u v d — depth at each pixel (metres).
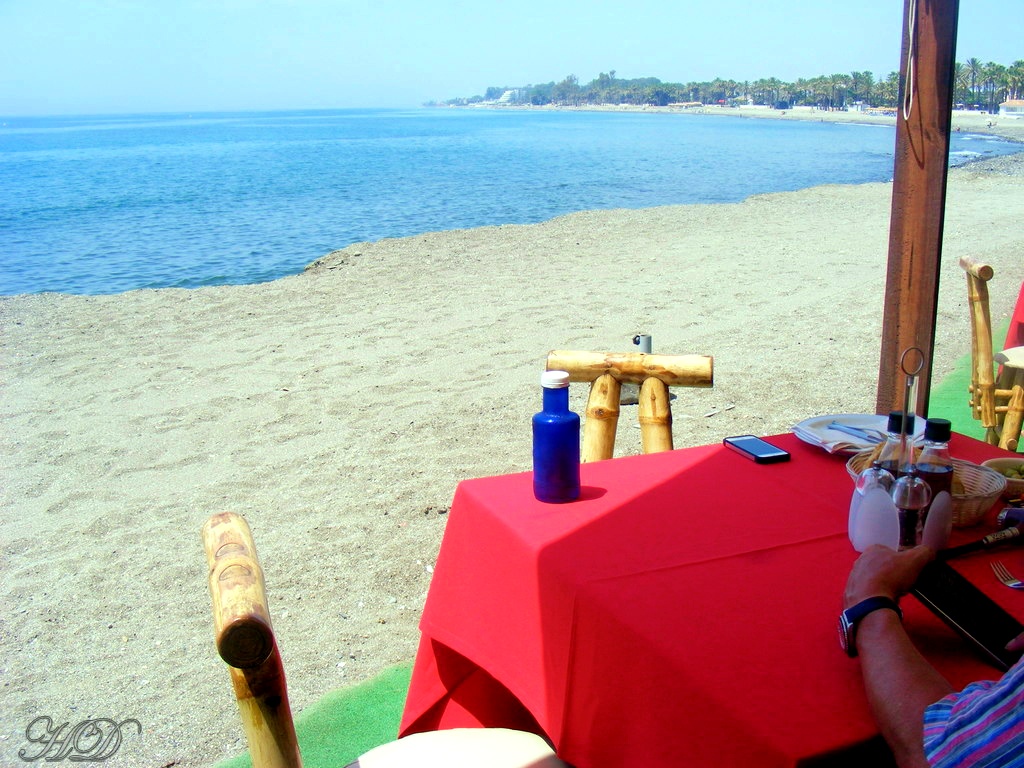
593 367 3.02
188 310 9.08
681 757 1.28
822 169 33.81
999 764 1.03
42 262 15.13
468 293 9.33
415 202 23.11
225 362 7.08
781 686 1.24
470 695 2.11
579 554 1.66
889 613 1.29
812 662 1.30
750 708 1.19
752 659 1.30
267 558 3.87
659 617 1.42
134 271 14.11
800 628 1.39
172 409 6.00
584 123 131.00
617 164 37.28
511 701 2.12
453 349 7.14
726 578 1.55
